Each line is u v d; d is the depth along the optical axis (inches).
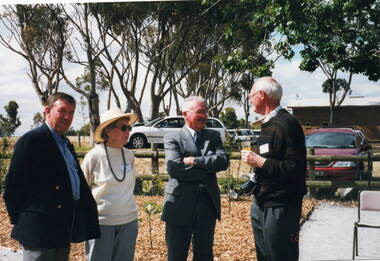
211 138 150.1
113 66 1073.5
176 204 143.3
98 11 952.3
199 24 1078.4
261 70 621.3
